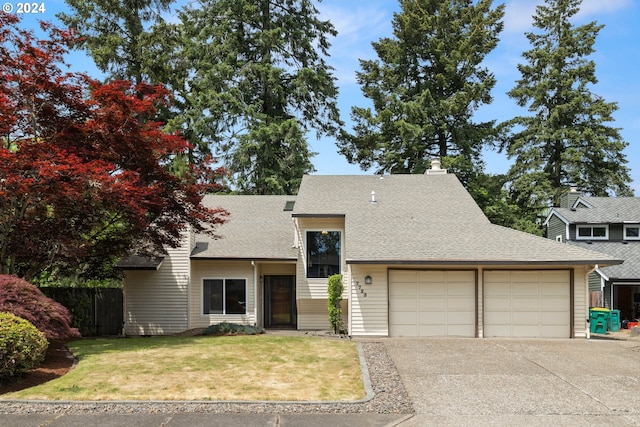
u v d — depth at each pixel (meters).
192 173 18.88
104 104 15.67
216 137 37.19
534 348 15.02
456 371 11.90
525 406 9.26
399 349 14.64
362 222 20.08
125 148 16.19
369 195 22.86
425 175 25.34
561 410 9.04
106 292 22.47
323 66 42.34
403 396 9.83
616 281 26.53
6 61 14.64
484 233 19.28
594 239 30.88
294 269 22.95
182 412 8.87
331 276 19.98
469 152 38.31
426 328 17.75
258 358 12.96
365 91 40.78
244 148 35.72
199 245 22.61
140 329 21.45
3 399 9.46
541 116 43.81
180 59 37.09
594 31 43.28
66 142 15.31
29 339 10.97
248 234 23.52
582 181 42.16
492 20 39.66
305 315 21.91
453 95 37.78
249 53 40.47
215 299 22.09
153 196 16.30
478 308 17.64
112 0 35.06
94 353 13.77
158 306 21.50
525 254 17.47
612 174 41.00
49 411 8.94
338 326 19.62
